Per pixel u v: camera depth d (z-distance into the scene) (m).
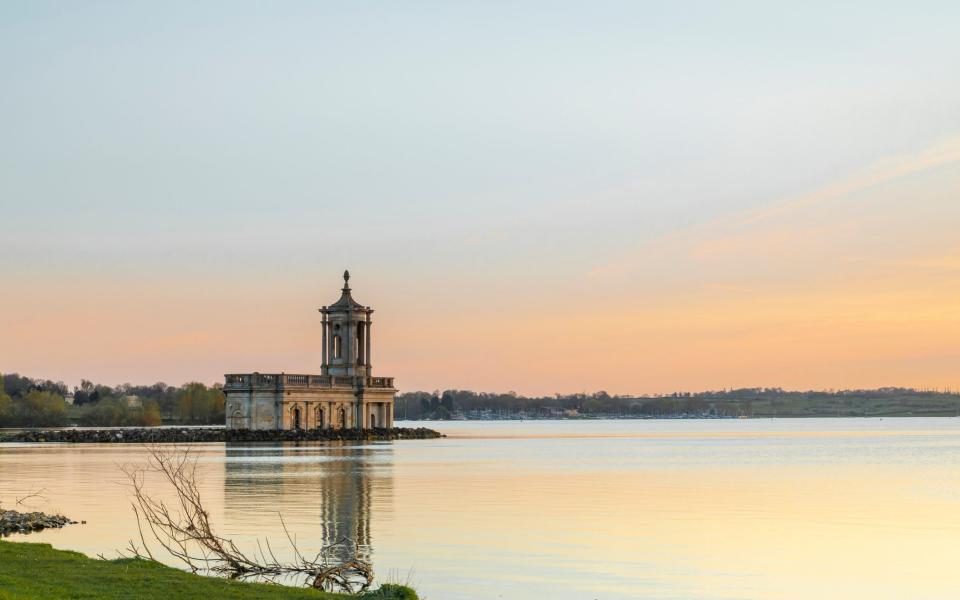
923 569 55.53
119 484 96.12
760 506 82.06
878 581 52.56
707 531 67.69
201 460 134.38
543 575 52.56
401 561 55.94
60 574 44.62
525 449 184.88
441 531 66.38
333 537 63.62
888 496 90.94
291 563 54.62
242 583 44.19
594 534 65.69
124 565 47.38
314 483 98.19
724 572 54.09
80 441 199.00
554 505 81.31
